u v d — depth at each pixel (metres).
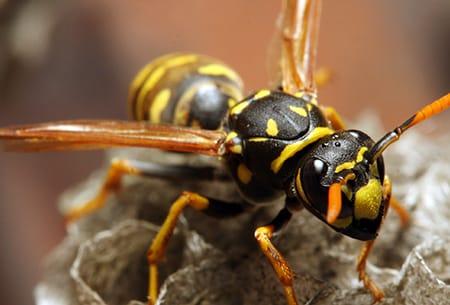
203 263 0.06
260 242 0.06
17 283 0.09
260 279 0.06
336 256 0.06
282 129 0.06
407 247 0.07
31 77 0.09
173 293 0.06
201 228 0.07
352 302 0.06
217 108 0.07
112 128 0.06
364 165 0.06
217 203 0.06
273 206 0.07
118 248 0.07
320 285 0.06
